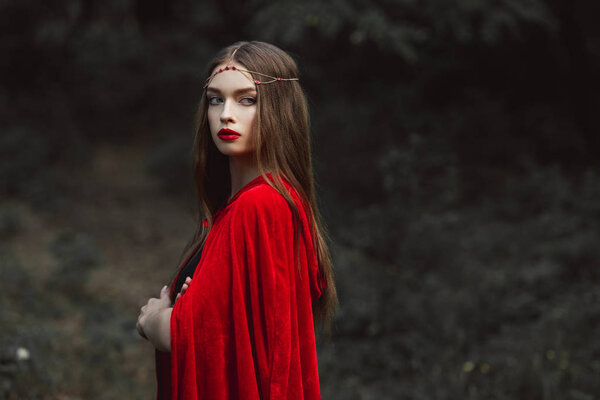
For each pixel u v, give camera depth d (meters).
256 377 1.50
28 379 3.55
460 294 5.23
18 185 8.34
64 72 11.77
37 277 5.99
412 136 7.07
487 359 4.38
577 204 6.91
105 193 8.85
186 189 9.09
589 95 9.20
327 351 4.76
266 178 1.56
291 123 1.64
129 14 12.77
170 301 1.69
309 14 7.20
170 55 12.12
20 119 10.47
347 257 5.98
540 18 7.74
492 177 8.16
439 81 10.12
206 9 12.85
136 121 11.66
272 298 1.49
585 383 3.91
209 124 1.71
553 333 4.44
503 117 9.18
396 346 4.68
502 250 6.21
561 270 5.46
